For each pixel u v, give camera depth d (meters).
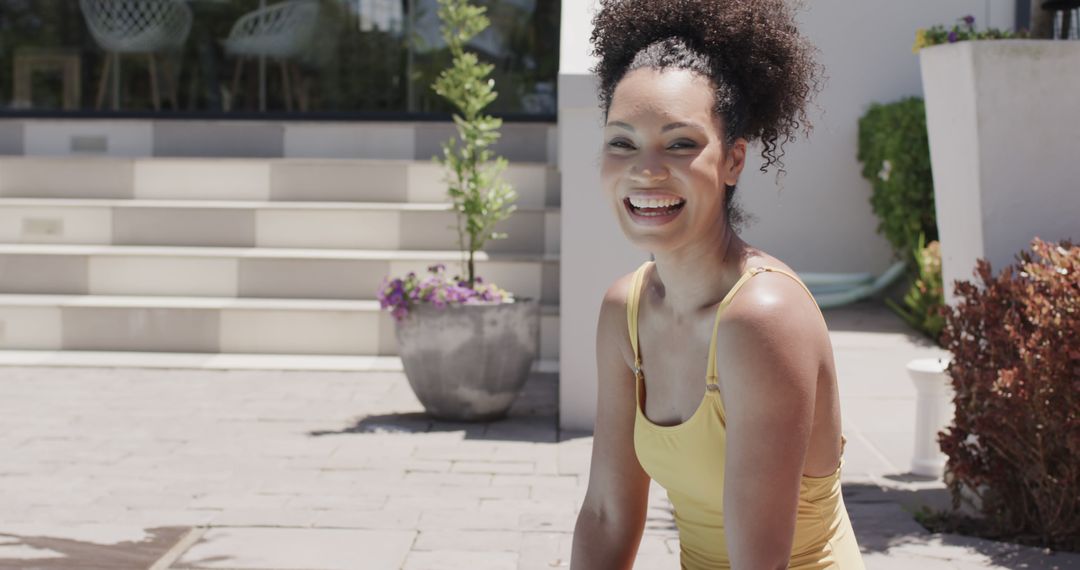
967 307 3.92
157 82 9.54
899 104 8.74
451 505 4.29
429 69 9.44
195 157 8.58
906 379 6.78
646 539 3.89
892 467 4.91
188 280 7.48
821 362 1.67
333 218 7.74
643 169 1.62
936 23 9.27
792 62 1.77
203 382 6.52
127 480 4.58
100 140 8.69
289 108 9.52
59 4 9.50
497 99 9.29
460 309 5.49
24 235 7.81
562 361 5.50
